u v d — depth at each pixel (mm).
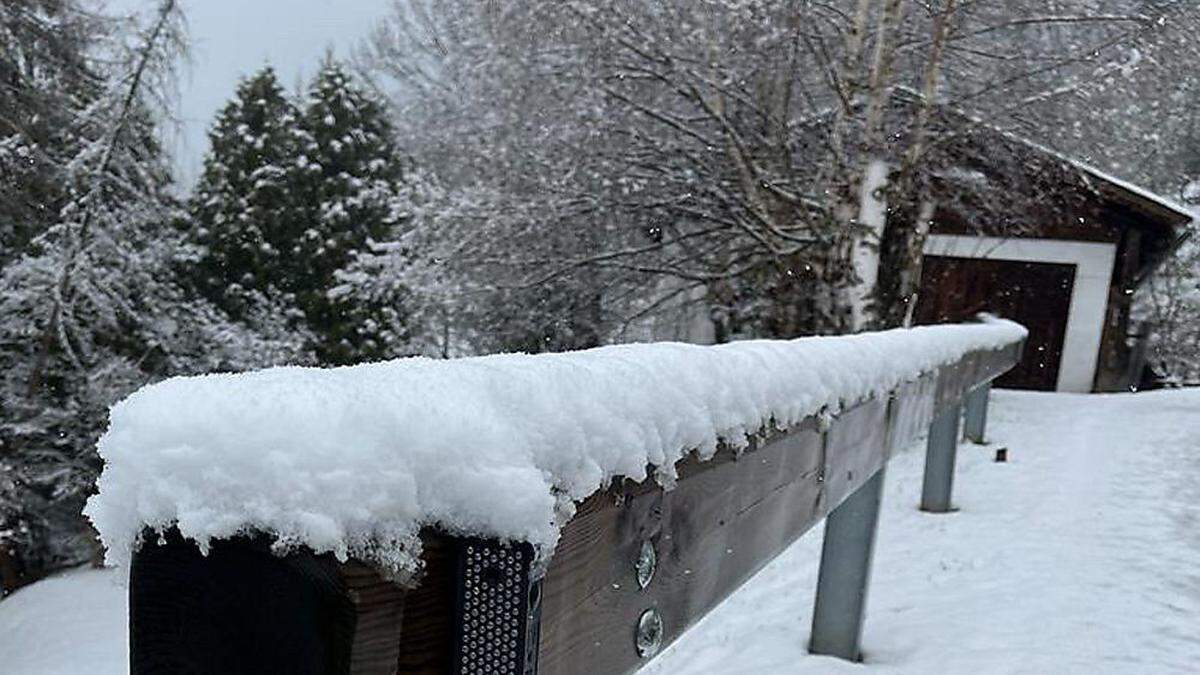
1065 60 8266
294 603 483
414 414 539
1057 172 10109
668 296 10117
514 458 574
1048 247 12805
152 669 512
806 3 8539
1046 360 12898
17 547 10141
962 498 5199
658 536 860
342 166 14625
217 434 488
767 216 8719
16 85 9227
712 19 8773
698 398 922
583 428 680
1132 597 3350
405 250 10648
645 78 9008
